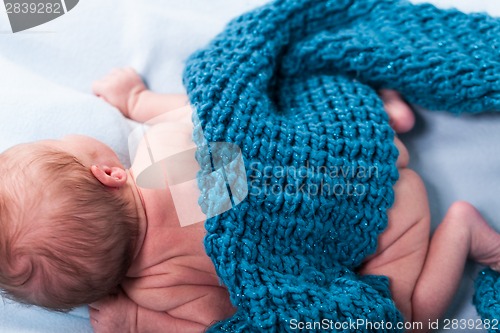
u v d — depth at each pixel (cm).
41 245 97
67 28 143
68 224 98
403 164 120
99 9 145
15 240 97
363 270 116
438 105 121
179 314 110
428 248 119
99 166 108
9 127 126
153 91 143
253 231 104
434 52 114
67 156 104
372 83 123
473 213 119
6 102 128
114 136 130
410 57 115
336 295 103
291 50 125
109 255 101
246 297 100
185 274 108
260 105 110
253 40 118
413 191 116
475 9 134
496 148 126
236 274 101
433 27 118
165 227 108
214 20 145
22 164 100
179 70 143
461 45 115
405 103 125
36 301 104
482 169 128
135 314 111
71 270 99
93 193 101
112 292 111
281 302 99
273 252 106
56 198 98
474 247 119
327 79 122
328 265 111
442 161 130
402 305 114
